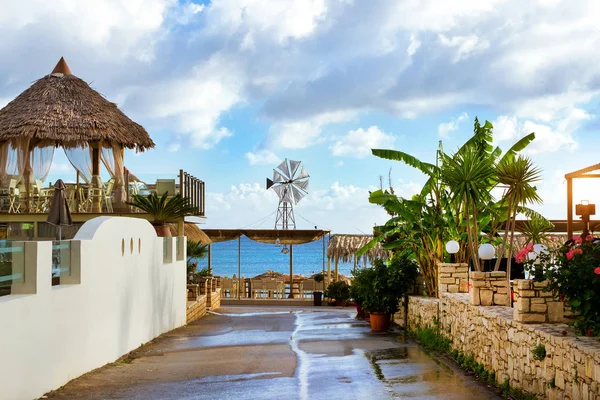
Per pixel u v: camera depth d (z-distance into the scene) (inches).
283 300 1416.1
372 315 781.3
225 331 773.9
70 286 440.5
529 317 370.9
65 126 849.5
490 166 587.8
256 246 5590.6
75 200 885.8
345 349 593.9
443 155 737.6
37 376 380.8
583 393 283.6
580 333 321.1
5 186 876.0
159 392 393.4
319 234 1515.7
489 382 419.8
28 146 866.1
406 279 785.6
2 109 896.9
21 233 869.2
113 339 540.4
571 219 603.2
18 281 378.6
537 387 342.6
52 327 405.7
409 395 378.0
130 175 930.7
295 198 1953.7
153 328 694.5
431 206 776.3
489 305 477.4
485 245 523.8
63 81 911.0
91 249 485.4
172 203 861.2
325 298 1402.6
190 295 1018.7
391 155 770.2
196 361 524.7
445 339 575.5
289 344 635.5
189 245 1103.0
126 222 585.9
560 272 325.4
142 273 647.1
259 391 394.0
